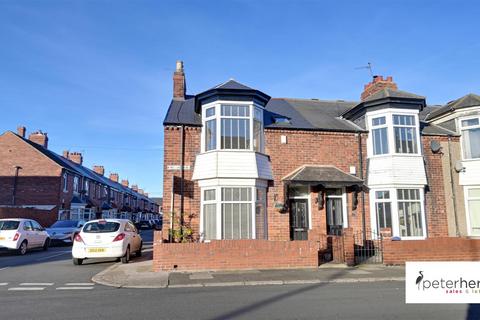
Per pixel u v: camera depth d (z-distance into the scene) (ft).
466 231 53.57
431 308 23.71
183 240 46.06
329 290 29.66
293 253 40.32
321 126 54.75
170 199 48.32
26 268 42.24
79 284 32.50
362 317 21.44
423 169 52.60
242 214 47.47
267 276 35.14
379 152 53.72
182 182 49.03
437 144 54.75
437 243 42.88
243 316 21.62
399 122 53.62
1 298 26.78
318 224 51.11
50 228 79.10
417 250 42.45
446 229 53.36
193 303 24.98
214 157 47.91
